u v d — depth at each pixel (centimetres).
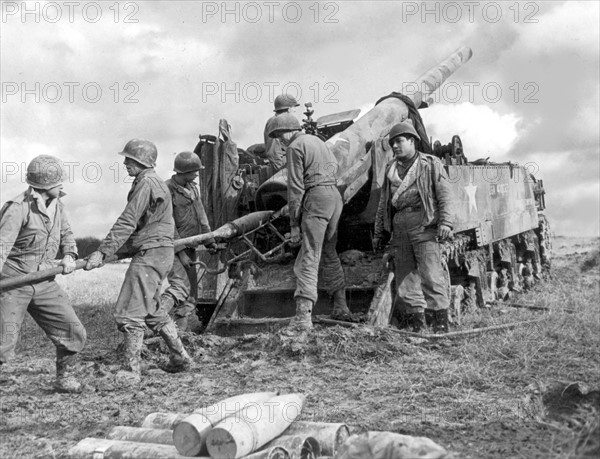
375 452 367
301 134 846
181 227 917
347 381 661
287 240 881
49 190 619
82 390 650
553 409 513
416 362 727
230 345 810
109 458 440
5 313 602
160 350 797
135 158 707
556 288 1307
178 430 429
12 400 625
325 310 927
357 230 987
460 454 430
